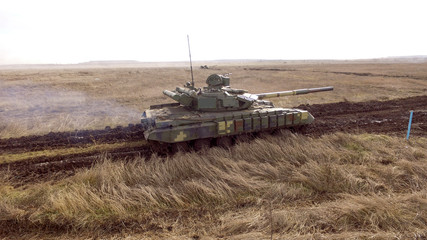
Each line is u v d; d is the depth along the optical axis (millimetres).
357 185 8234
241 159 10164
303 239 5734
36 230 6691
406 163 9281
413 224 6441
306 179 8414
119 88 31781
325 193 7965
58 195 7645
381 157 10281
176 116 11203
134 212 7227
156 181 8609
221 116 11234
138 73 56750
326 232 6207
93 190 8078
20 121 16969
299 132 13664
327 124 15727
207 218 6934
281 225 6352
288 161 9883
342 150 10906
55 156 11586
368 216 6621
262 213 6934
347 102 21453
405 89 27078
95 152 12023
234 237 5918
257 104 13445
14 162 11016
